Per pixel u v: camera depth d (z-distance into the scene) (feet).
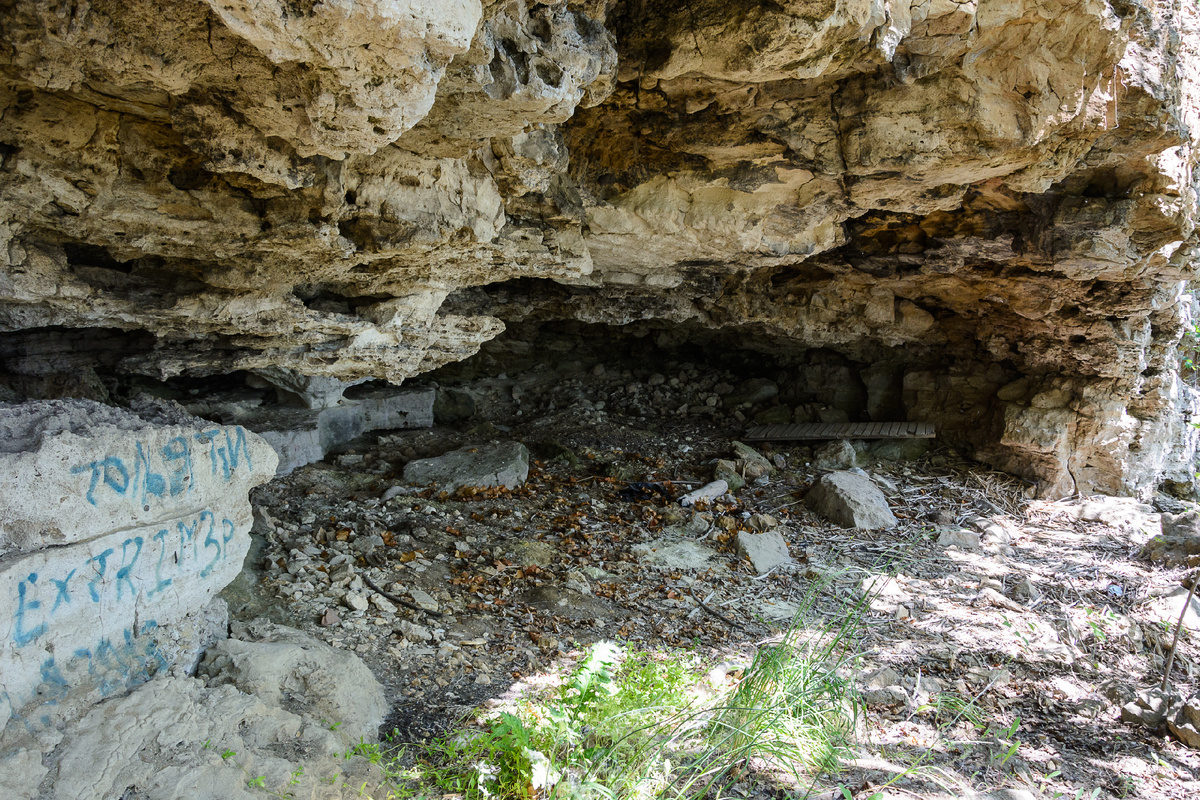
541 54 9.96
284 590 18.53
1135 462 32.65
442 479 29.04
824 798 13.46
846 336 34.35
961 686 19.17
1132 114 15.84
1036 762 16.28
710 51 11.93
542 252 17.80
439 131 11.46
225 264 14.53
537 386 41.91
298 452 28.68
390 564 21.31
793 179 17.13
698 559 25.39
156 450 12.36
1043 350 31.81
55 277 13.01
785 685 15.31
